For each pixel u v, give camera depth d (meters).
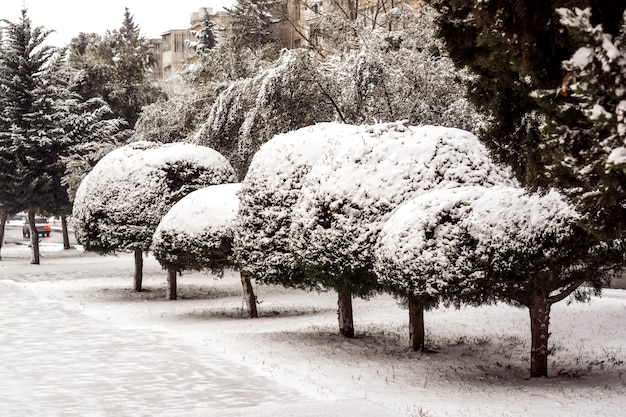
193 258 17.86
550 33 7.80
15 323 16.03
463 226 10.17
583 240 9.65
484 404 9.18
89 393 9.72
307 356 12.48
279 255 14.73
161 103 32.44
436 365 11.85
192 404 9.08
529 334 14.63
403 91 20.81
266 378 10.57
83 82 42.91
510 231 9.81
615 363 11.55
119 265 33.84
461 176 12.02
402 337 14.66
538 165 9.12
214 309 19.39
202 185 21.72
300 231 13.05
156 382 10.32
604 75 6.33
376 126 13.01
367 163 12.55
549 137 7.45
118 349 12.84
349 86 21.47
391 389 10.09
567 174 7.55
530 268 9.80
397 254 10.59
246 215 15.25
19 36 36.44
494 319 16.45
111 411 8.80
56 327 15.47
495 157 10.32
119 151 22.48
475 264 9.99
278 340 14.06
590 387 10.05
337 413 8.49
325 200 12.64
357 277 12.49
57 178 36.31
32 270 31.20
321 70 23.36
